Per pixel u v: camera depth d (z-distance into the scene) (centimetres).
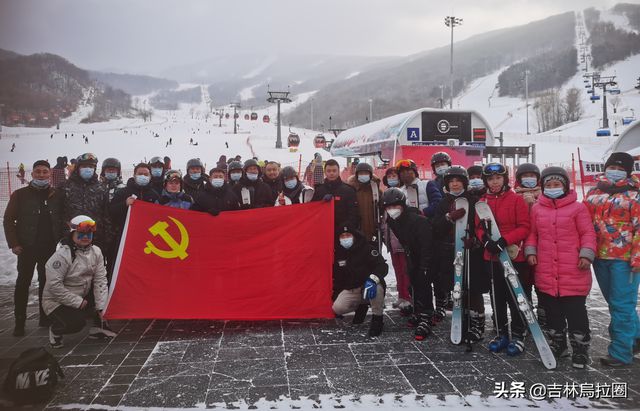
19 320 512
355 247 535
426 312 506
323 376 399
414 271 515
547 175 443
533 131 8688
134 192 602
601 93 9719
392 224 523
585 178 1822
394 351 457
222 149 6022
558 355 442
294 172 677
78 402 359
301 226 569
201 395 367
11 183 2458
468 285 475
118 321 557
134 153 5569
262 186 665
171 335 507
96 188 571
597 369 415
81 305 473
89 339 496
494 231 455
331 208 571
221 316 546
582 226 426
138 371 413
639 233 410
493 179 473
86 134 8506
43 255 529
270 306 553
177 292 550
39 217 528
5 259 916
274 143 6912
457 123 1580
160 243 559
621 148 1764
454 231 519
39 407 352
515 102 13938
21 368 359
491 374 404
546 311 450
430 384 384
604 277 438
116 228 590
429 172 1537
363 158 1995
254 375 402
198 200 596
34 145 5956
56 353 457
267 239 566
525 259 476
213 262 561
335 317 571
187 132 10069
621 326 423
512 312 462
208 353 454
